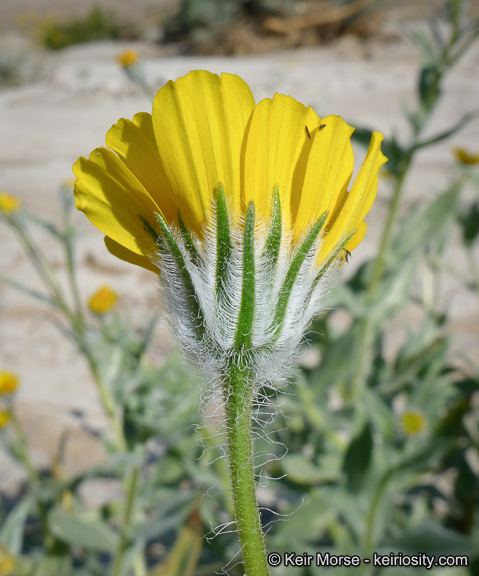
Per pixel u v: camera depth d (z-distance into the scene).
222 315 0.11
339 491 0.25
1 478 0.35
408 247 0.32
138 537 0.24
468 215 0.37
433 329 0.34
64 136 0.94
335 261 0.11
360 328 0.30
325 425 0.29
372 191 0.10
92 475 0.26
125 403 0.23
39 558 0.27
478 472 0.34
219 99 0.10
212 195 0.10
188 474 0.28
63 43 1.81
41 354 0.47
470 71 1.08
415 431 0.27
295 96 1.01
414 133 0.30
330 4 1.54
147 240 0.10
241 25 1.48
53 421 0.40
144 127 0.10
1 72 1.34
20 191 0.74
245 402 0.11
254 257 0.10
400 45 1.35
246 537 0.11
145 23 1.94
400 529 0.27
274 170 0.10
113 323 0.27
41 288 0.55
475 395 0.39
